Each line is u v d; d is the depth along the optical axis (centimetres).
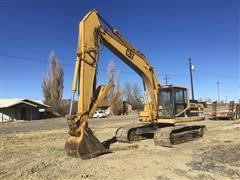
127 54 1505
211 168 1023
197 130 1770
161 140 1477
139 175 960
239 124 2684
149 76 1633
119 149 1397
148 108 1662
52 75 6638
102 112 6241
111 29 1420
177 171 999
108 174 977
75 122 1183
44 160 1201
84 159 1174
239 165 1057
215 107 3516
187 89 1723
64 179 935
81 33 1259
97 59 1292
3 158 1305
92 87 1256
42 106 6122
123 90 9331
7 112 5625
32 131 2814
